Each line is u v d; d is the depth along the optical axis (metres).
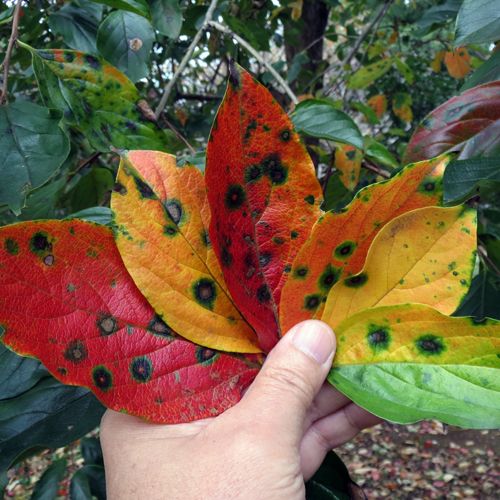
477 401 0.18
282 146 0.20
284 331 0.22
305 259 0.20
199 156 0.28
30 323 0.19
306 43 0.92
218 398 0.21
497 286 0.32
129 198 0.20
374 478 1.31
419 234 0.20
